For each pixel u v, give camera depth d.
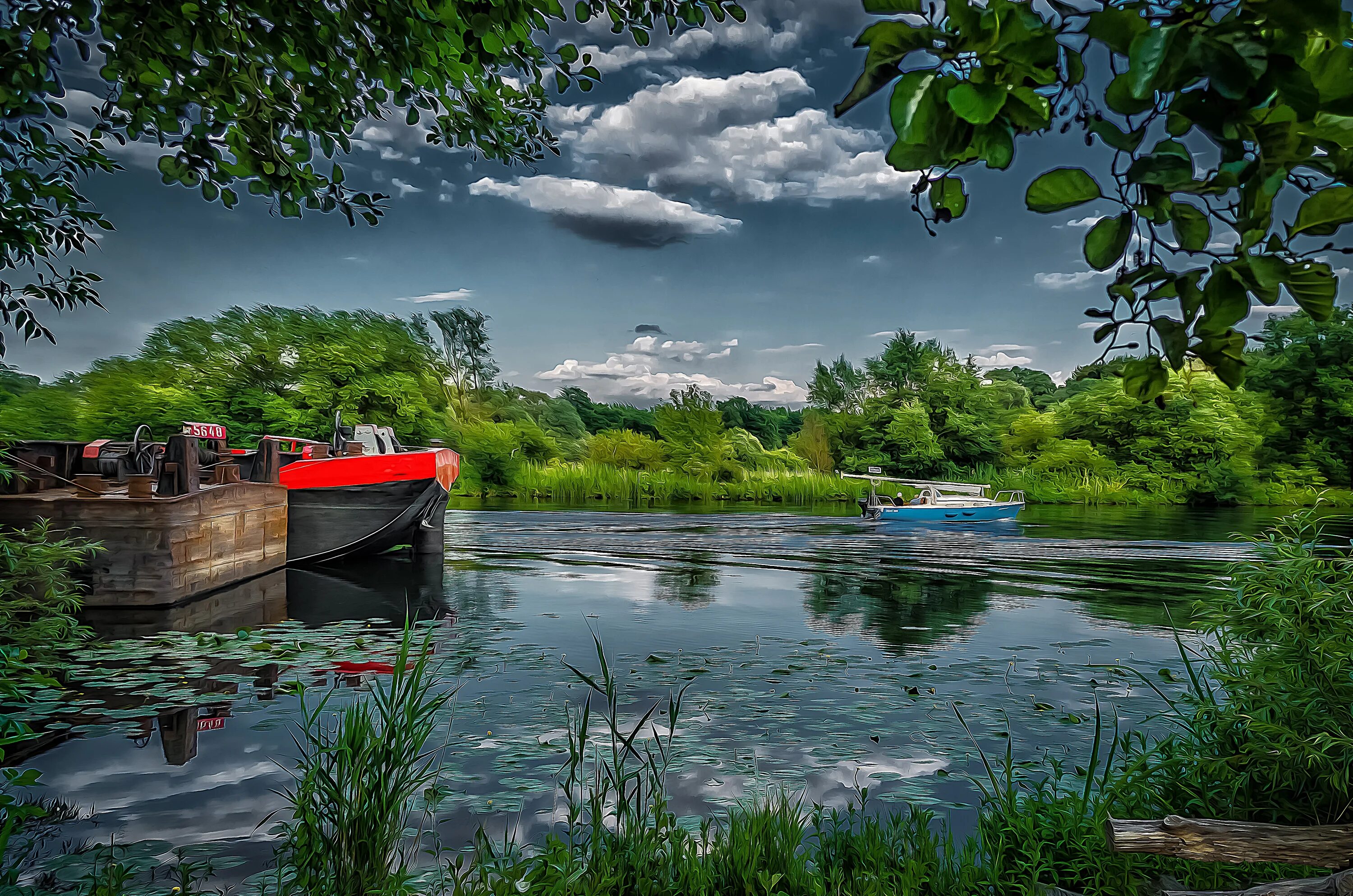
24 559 6.51
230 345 42.09
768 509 36.06
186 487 10.52
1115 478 47.34
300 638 8.09
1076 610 10.16
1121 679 6.48
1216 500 45.34
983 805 3.82
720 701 5.76
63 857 3.26
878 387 59.19
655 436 93.06
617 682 6.33
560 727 5.05
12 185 4.21
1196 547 19.09
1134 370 0.85
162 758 4.52
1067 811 3.45
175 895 2.93
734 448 52.03
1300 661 3.16
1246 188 0.75
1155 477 45.84
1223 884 2.93
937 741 4.84
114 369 40.91
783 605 10.56
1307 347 46.62
